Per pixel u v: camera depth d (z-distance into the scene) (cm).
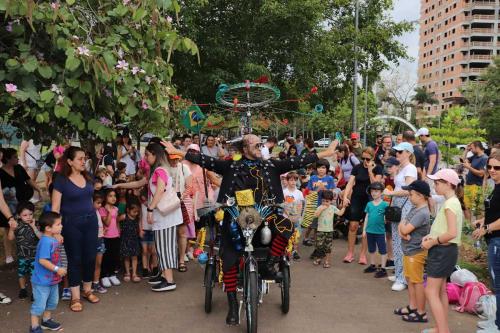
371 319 515
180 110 679
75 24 495
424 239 452
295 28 1328
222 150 1145
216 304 558
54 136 618
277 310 539
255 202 483
